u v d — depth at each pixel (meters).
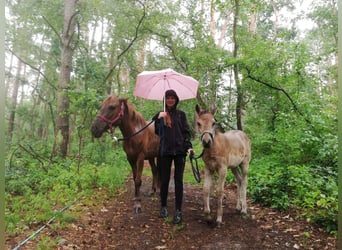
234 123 9.54
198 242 3.97
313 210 4.84
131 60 12.01
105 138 8.93
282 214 4.99
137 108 11.53
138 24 10.15
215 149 4.41
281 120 8.02
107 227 4.38
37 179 6.43
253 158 7.98
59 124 9.34
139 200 5.21
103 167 7.41
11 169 6.68
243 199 5.04
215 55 8.78
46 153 8.84
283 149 6.89
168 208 5.41
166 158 4.67
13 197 5.59
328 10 12.59
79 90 8.80
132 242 3.94
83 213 4.91
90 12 10.55
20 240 3.78
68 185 6.36
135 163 5.33
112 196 6.05
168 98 4.52
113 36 11.19
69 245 3.72
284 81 8.11
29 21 11.70
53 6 11.47
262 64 7.83
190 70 9.36
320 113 7.07
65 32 9.74
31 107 20.19
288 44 7.99
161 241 3.99
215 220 4.77
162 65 12.77
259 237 4.12
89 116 8.57
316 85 8.43
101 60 11.38
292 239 4.03
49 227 4.25
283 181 5.71
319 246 3.78
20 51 14.58
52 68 16.09
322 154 5.70
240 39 9.04
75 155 9.59
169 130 4.54
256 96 8.66
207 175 4.61
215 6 9.38
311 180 5.12
